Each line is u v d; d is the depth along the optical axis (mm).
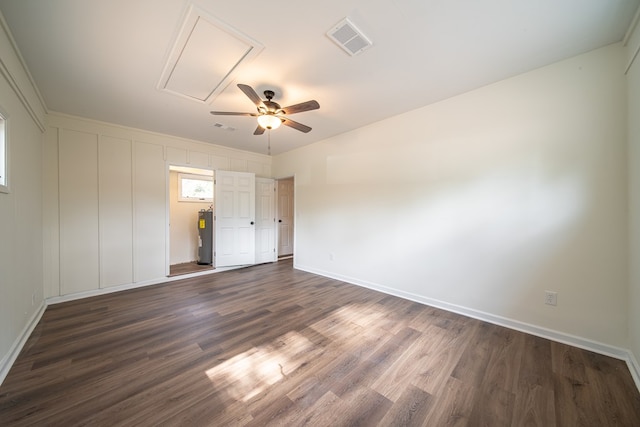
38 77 2408
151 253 4023
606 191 2066
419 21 1756
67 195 3307
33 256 2611
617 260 2029
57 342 2227
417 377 1799
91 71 2326
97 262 3531
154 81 2508
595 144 2105
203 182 5957
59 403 1528
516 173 2475
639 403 1559
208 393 1626
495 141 2592
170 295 3482
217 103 3004
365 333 2422
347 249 4117
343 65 2270
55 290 3203
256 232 5523
